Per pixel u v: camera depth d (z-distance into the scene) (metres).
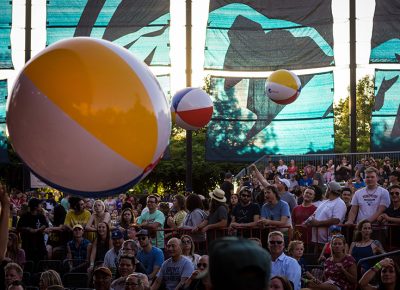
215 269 2.43
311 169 19.53
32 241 14.02
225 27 22.72
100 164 4.32
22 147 4.40
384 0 22.22
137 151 4.35
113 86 4.32
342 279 10.13
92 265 12.84
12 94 4.42
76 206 14.26
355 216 12.06
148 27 22.34
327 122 22.06
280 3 22.59
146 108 4.37
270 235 9.80
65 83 4.29
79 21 22.64
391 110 22.02
